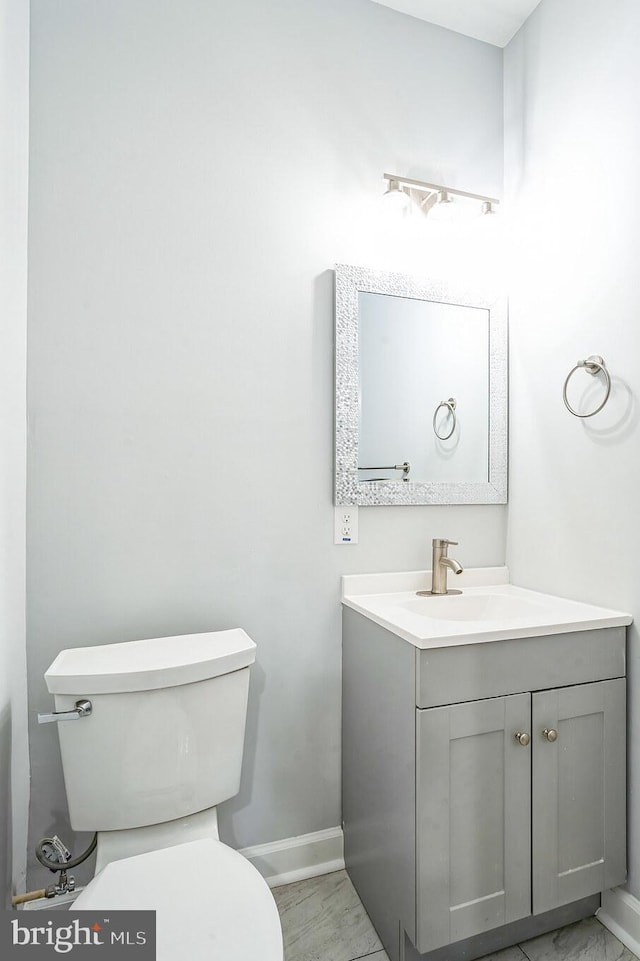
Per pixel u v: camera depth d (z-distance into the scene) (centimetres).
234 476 154
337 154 167
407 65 177
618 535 143
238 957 82
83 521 139
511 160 186
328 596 165
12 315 121
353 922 143
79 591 139
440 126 181
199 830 125
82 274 139
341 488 163
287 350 160
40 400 135
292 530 161
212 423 151
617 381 144
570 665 133
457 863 121
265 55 159
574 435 158
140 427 144
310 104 164
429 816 118
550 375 168
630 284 140
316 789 163
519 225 182
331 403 166
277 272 159
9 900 119
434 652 119
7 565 118
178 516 148
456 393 181
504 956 132
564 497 162
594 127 151
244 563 155
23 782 130
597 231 150
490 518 187
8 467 118
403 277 173
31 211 134
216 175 152
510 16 178
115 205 142
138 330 144
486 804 124
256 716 157
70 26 139
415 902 119
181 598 148
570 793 133
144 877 100
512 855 126
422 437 176
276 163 159
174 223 148
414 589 174
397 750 128
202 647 133
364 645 149
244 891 97
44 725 135
